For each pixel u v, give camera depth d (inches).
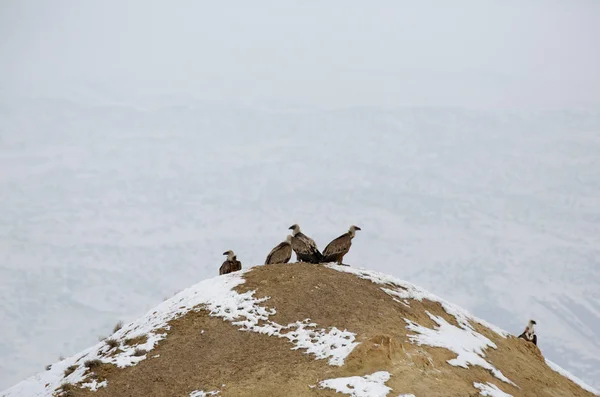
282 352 857.5
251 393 783.1
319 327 901.8
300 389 776.9
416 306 1019.9
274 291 981.2
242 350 873.5
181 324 942.4
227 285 1011.9
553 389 943.7
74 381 879.7
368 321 916.6
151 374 856.3
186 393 809.5
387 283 1059.3
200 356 873.5
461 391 786.8
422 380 789.2
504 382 872.9
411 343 876.6
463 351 905.5
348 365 808.9
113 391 840.3
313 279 1011.9
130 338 951.0
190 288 1037.2
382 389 761.6
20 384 992.2
